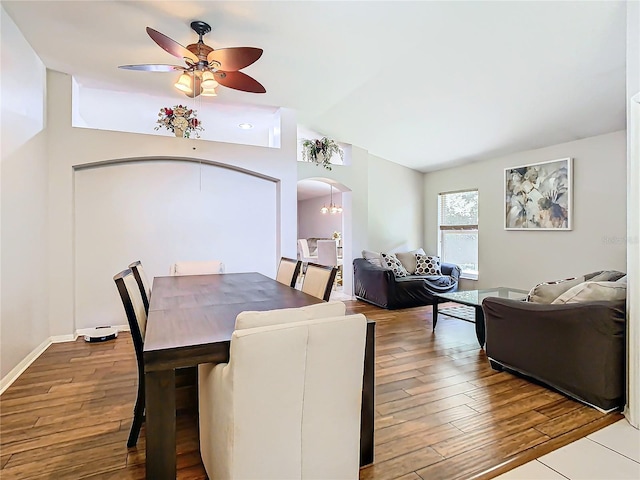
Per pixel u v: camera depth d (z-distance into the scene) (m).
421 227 7.19
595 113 3.96
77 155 3.83
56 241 3.77
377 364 3.15
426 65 3.53
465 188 6.27
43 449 1.89
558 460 1.81
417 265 6.23
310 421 1.42
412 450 1.88
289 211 4.82
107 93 4.18
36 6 2.55
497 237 5.69
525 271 5.27
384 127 5.27
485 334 3.32
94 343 3.73
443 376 2.88
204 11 2.58
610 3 2.54
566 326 2.44
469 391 2.60
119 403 2.42
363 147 6.16
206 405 1.59
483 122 4.62
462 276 6.34
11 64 2.80
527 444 1.94
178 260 4.39
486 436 2.01
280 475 1.37
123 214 4.15
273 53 3.23
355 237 6.20
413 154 6.23
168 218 4.34
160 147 4.19
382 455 1.84
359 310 5.29
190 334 1.55
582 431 2.06
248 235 4.74
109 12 2.61
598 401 2.29
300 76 3.73
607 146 4.33
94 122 4.99
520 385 2.70
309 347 1.37
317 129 5.61
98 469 1.73
